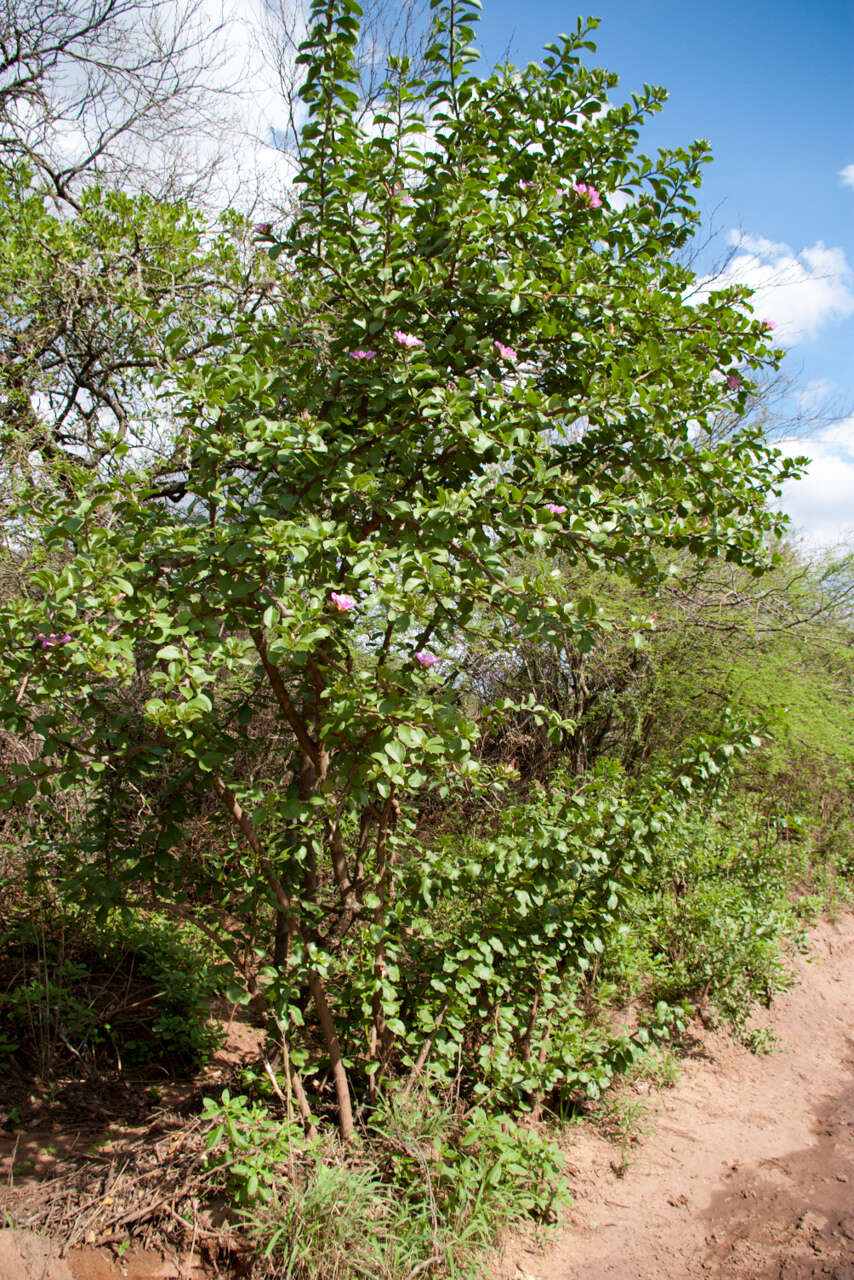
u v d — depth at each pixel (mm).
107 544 2580
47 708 3727
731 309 3521
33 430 4449
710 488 3373
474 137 3400
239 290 4844
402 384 3016
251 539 2506
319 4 3041
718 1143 3939
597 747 7695
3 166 5445
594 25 3365
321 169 3254
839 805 8602
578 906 3564
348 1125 3016
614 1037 3922
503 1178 2996
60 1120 3137
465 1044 3586
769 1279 2984
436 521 2773
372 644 3430
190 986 3805
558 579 2783
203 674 2465
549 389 3572
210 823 3463
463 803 5836
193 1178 2766
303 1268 2459
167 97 6137
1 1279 2320
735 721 3756
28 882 3711
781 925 5570
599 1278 2900
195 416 2785
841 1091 4727
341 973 3598
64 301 4934
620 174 3619
